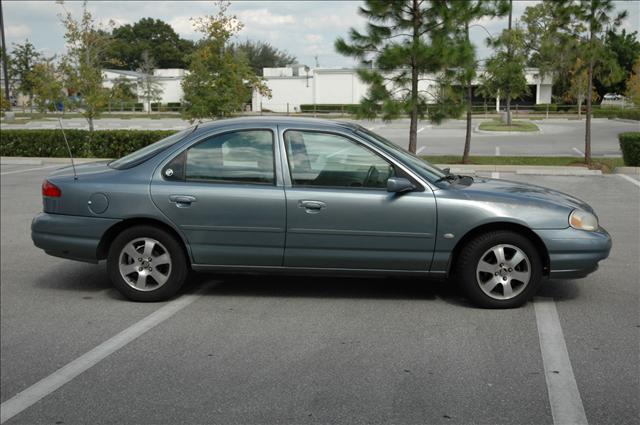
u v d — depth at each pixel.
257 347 4.94
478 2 16.23
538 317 5.58
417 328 5.32
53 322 5.58
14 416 3.95
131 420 3.87
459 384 4.27
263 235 5.82
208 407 4.00
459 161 18.86
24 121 43.41
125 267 6.01
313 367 4.56
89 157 20.70
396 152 5.99
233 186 5.86
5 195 13.21
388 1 16.16
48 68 23.45
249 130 5.96
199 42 21.31
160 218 5.87
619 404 3.98
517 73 23.31
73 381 4.41
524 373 4.43
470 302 6.00
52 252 6.12
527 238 5.79
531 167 16.73
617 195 12.77
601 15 16.12
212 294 6.30
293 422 3.80
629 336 5.11
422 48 15.59
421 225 5.71
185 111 21.48
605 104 55.31
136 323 5.51
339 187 5.81
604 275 6.96
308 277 6.88
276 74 62.16
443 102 16.80
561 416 3.84
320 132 5.89
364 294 6.29
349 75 56.16
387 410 3.93
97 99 22.94
